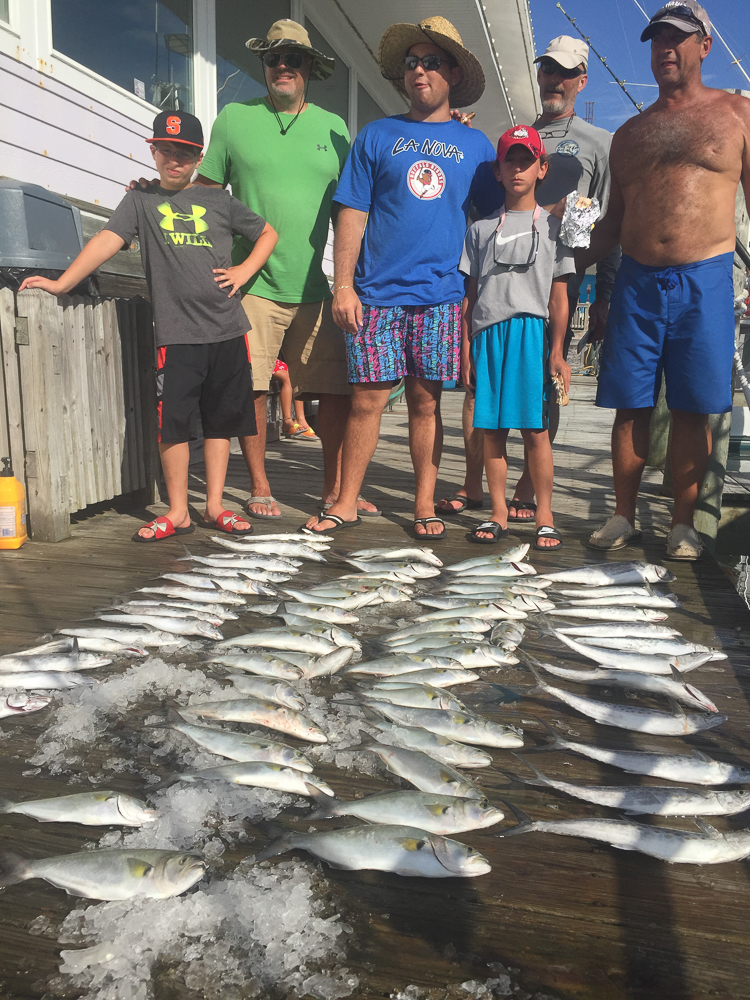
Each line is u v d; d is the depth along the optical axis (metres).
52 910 1.60
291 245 4.71
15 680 2.57
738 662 2.97
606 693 2.71
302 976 1.45
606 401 4.22
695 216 3.83
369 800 1.93
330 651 2.94
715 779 2.15
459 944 1.54
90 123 6.33
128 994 1.39
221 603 3.46
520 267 4.18
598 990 1.44
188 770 2.08
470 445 5.28
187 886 1.61
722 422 5.05
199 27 7.88
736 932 1.59
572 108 4.98
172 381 4.34
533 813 2.00
